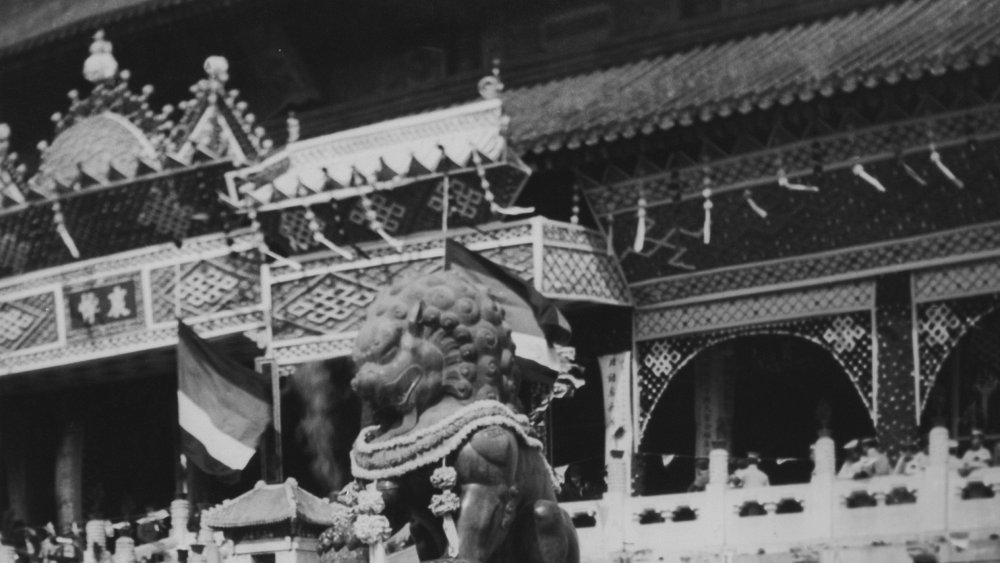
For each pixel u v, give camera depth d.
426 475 19.86
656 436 36.47
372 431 20.45
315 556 25.72
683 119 32.91
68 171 38.25
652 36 38.12
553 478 21.20
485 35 41.12
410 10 41.38
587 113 34.78
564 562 20.45
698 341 34.66
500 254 33.66
